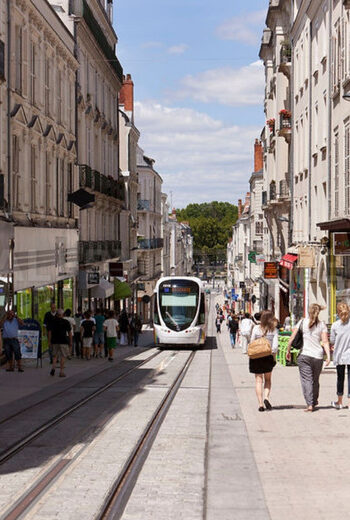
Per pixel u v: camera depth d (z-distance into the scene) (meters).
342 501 7.98
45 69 33.34
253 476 9.09
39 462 10.10
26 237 29.27
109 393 17.77
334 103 29.20
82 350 28.91
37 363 23.91
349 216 26.16
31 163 31.20
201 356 32.47
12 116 27.25
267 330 14.19
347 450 10.51
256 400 15.77
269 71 55.03
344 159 26.98
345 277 27.94
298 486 8.61
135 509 7.79
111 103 54.91
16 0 27.73
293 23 40.81
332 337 14.20
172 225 126.81
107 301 53.44
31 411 14.80
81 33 41.38
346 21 26.39
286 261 40.56
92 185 44.09
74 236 39.72
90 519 7.42
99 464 9.93
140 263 82.31
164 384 19.88
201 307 38.88
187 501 8.08
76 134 40.25
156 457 10.35
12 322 22.55
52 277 33.97
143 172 84.75
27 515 7.57
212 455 10.32
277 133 46.09
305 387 13.88
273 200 48.25
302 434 11.72
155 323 38.62
